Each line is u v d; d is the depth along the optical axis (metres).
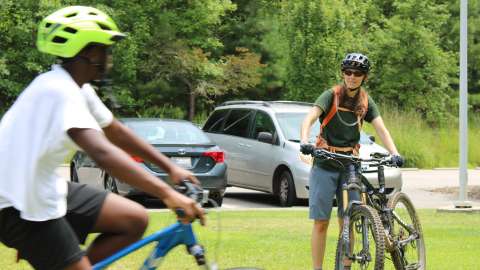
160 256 7.02
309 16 62.84
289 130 26.83
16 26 62.22
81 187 7.21
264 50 76.38
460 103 24.95
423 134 51.69
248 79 69.69
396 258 12.20
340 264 12.18
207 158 24.88
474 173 45.16
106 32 6.73
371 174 25.14
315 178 12.80
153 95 72.56
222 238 17.88
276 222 20.97
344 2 64.56
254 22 76.00
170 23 69.75
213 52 76.31
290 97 64.38
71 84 6.48
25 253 6.59
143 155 7.30
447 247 17.12
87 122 6.36
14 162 6.43
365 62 12.52
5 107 67.81
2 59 62.38
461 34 24.83
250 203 28.02
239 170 28.39
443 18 79.00
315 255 13.02
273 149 26.75
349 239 12.04
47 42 6.72
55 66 6.73
